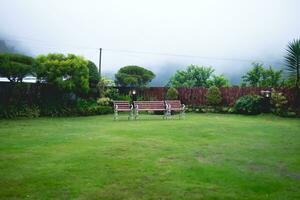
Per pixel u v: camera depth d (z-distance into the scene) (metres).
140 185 5.46
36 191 5.12
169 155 7.68
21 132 10.91
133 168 6.46
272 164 6.95
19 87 16.77
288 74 18.62
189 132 11.38
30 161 6.88
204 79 30.27
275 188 5.40
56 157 7.27
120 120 15.29
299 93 18.22
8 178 5.72
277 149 8.52
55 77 16.91
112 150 8.12
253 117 17.39
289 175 6.14
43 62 17.05
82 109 17.42
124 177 5.88
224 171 6.34
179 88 22.45
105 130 11.68
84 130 11.62
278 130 12.08
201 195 5.05
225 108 19.98
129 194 5.06
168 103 17.61
